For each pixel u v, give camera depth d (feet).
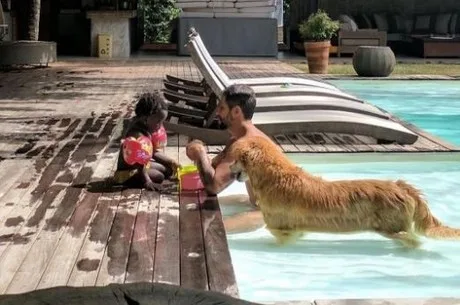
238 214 17.29
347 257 15.49
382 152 23.12
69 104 32.60
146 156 17.94
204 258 14.01
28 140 24.00
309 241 15.85
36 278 13.07
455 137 29.71
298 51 70.90
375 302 12.39
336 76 48.93
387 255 15.57
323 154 22.97
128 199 17.33
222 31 63.46
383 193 15.46
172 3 79.51
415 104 38.58
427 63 60.95
